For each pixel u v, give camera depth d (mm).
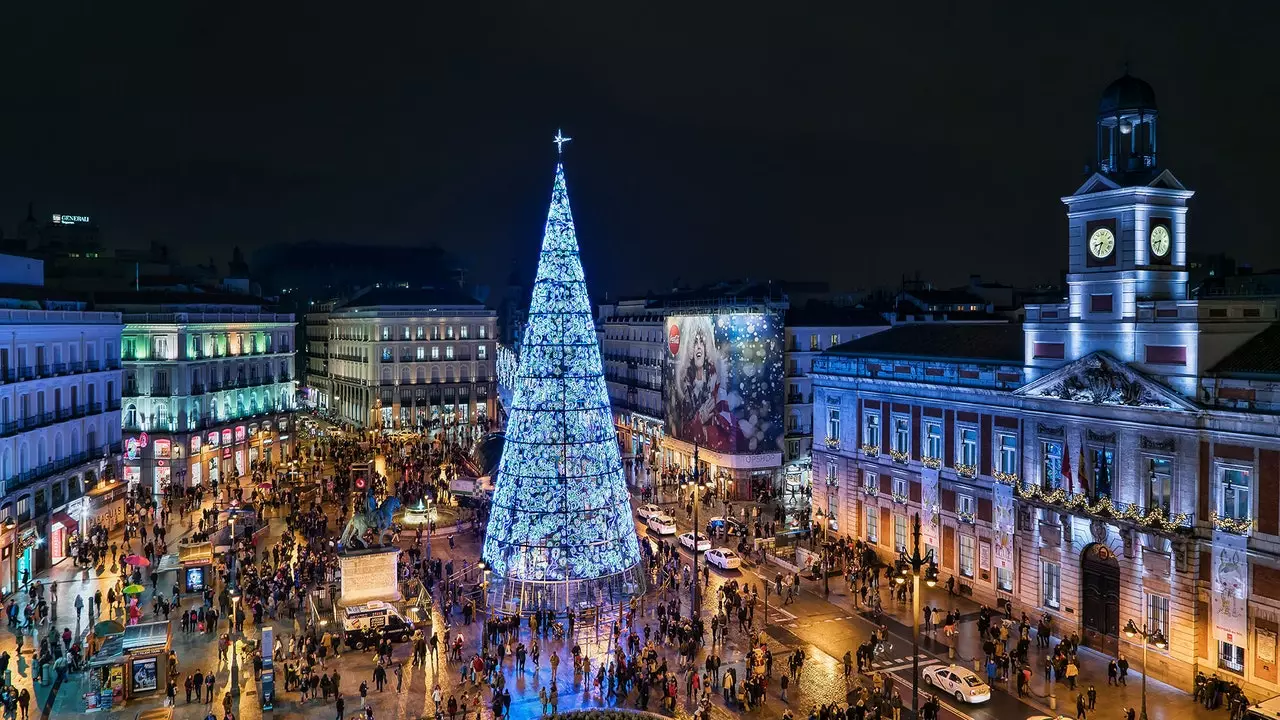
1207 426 44469
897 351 68750
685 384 99750
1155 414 46625
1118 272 48938
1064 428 52156
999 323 66312
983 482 58125
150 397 96812
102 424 79812
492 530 60062
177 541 74250
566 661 50469
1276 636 41688
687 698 45344
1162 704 43438
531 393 58812
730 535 75375
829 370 73688
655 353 116562
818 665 49219
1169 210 49031
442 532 76250
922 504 63594
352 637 52281
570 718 41906
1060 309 52781
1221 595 44094
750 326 90062
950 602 59031
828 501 74000
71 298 81688
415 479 95688
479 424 142500
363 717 41312
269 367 116562
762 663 46250
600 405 59594
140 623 51250
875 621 55844
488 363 144500
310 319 182000
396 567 58031
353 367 146625
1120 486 48719
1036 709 43281
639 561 61125
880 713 40906
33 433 67000
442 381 141125
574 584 57344
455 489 82688
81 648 48875
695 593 55812
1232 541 43438
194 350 99625
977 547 59125
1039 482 54062
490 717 43312
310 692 46062
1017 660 47094
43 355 70438
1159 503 47031
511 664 49938
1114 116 50125
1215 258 89938
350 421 148125
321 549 68438
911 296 121625
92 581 63625
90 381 77875
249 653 50250
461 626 55938
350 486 92562
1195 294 57969
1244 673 43125
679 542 73938
